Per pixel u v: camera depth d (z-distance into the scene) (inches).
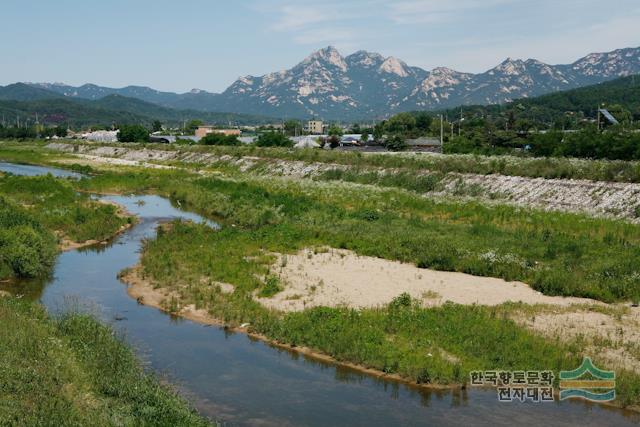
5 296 916.0
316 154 3056.1
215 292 983.0
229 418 581.9
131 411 545.3
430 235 1357.0
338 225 1508.4
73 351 660.1
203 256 1205.7
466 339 746.8
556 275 994.1
